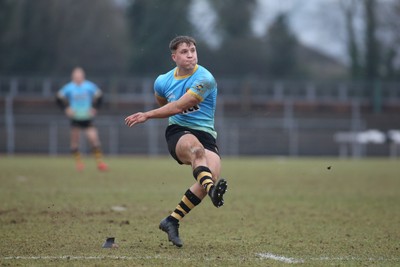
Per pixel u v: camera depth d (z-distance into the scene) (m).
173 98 30.95
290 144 148.75
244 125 147.25
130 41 194.25
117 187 59.75
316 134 150.00
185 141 29.72
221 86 161.88
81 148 138.50
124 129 143.25
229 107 160.00
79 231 35.16
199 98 29.75
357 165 103.50
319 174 80.06
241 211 44.16
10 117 137.50
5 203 46.59
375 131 153.50
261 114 152.00
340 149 149.88
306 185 64.88
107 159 119.56
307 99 165.88
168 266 26.11
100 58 190.50
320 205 47.97
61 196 51.44
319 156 149.00
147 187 60.19
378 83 169.00
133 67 193.00
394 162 116.31
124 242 32.00
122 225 37.50
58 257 27.98
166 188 59.41
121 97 157.50
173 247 30.72
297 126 150.38
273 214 42.84
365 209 45.88
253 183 66.69
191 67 30.42
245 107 158.12
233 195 54.41
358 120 150.50
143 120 29.41
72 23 187.62
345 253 29.67
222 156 143.88
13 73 184.00
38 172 76.94
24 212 42.06
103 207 45.16
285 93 165.62
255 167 94.12
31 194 52.62
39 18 185.00
